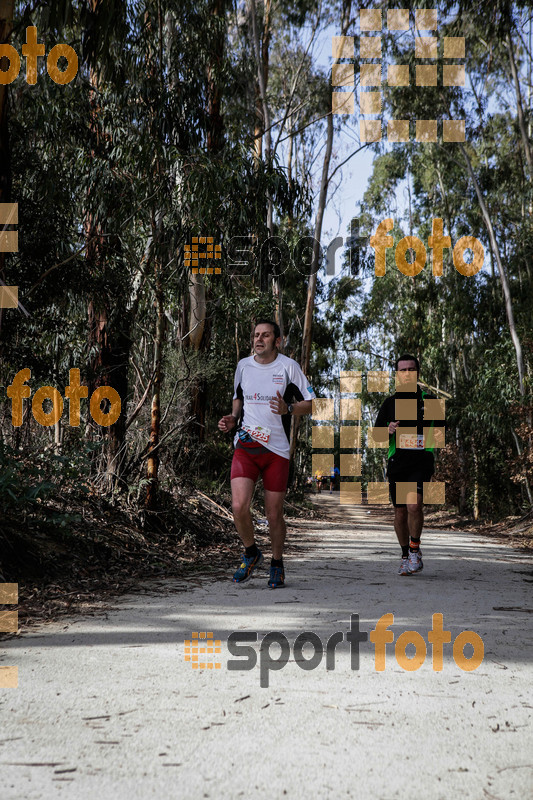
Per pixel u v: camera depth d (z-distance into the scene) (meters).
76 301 9.25
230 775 1.99
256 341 5.54
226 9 12.02
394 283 25.42
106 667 3.06
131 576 5.95
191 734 2.29
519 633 3.90
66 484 7.82
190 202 9.14
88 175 9.03
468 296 19.89
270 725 2.39
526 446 16.58
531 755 2.17
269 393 5.51
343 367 31.22
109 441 8.73
